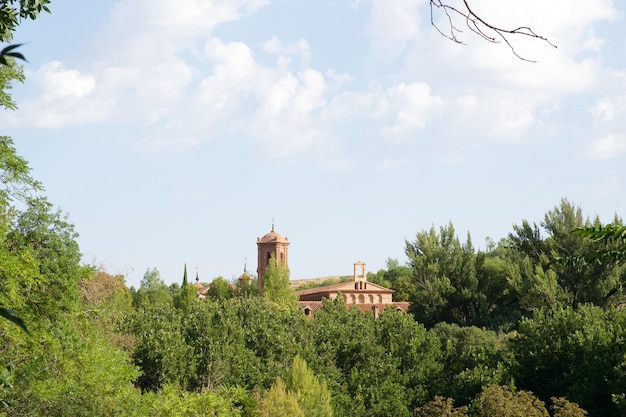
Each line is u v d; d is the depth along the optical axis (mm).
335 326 62906
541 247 88562
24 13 10766
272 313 66188
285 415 46406
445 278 93250
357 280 126250
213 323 60844
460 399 54781
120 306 64938
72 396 25078
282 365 59812
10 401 22656
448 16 5445
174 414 32875
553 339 55250
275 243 142250
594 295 79375
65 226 25625
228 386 56375
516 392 51812
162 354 56188
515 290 89000
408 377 58969
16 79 23266
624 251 6648
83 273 25984
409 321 63562
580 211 84688
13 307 20578
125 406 28094
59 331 24469
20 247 23250
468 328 78062
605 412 48500
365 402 56781
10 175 23719
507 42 5426
